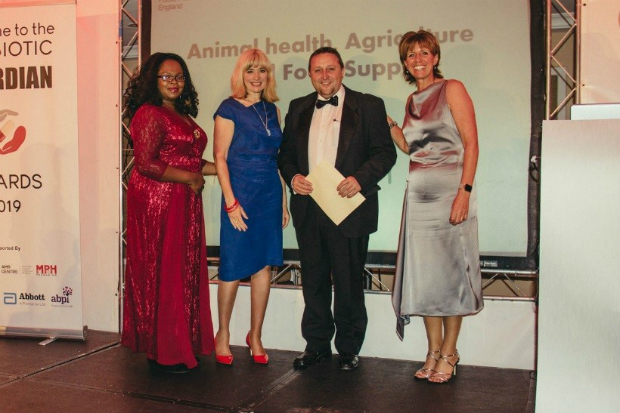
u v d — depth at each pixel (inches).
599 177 76.7
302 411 116.3
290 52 157.9
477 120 146.2
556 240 77.7
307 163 139.7
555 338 77.4
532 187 144.2
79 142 175.0
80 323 161.8
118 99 170.7
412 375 139.5
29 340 166.6
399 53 139.3
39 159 159.5
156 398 123.7
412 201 131.6
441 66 147.4
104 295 175.3
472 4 145.3
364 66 152.9
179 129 137.8
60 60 156.9
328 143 138.8
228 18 162.1
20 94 159.3
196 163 142.7
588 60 139.5
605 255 75.9
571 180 77.6
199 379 135.8
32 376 137.1
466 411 116.1
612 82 138.3
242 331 164.9
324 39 155.6
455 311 128.8
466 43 145.9
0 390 127.8
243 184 140.2
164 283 137.3
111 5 171.2
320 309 145.0
